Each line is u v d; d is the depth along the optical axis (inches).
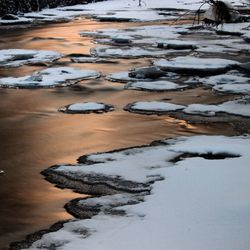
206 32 1052.5
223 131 388.8
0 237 218.2
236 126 399.9
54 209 248.2
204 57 741.9
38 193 269.4
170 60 690.2
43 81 584.7
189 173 276.4
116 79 595.8
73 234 213.6
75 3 2012.8
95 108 463.2
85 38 1005.8
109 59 753.0
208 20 548.4
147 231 207.3
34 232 222.4
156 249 190.9
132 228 211.9
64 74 624.4
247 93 514.9
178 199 240.2
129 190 263.3
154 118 428.8
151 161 307.3
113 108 466.9
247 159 297.6
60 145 358.0
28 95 525.3
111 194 262.8
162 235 202.2
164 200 240.5
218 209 223.9
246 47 831.7
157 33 1047.6
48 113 453.7
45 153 340.5
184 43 844.0
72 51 844.0
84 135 382.6
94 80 598.5
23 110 465.7
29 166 314.7
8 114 451.5
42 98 511.5
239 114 431.2
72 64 717.3
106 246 198.4
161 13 1565.0
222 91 525.7
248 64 622.5
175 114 438.6
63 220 234.7
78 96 519.5
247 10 1476.4
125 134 382.9
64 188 275.0
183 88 544.4
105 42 938.7
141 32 1071.0
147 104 471.2
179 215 221.0
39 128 404.8
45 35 1064.8
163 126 403.9
